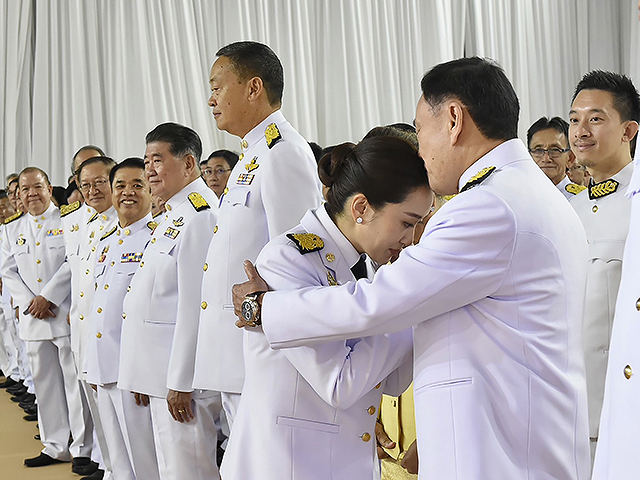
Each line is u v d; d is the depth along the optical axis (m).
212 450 2.69
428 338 1.30
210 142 7.54
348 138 8.15
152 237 2.85
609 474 0.99
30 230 4.58
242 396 1.53
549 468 1.25
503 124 1.31
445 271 1.22
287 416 1.44
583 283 1.33
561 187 3.06
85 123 7.11
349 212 1.44
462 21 8.72
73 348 3.82
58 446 4.12
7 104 6.99
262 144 2.31
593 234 2.26
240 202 2.26
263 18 7.79
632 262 1.00
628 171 2.25
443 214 1.26
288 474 1.42
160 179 2.79
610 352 1.03
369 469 1.46
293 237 1.46
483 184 1.27
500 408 1.24
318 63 8.16
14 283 4.55
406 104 8.48
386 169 1.38
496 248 1.22
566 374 1.28
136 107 7.21
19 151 7.10
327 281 1.43
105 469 3.62
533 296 1.24
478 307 1.26
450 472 1.23
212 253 2.33
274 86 2.35
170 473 2.68
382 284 1.25
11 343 6.28
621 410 0.98
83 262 3.67
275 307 1.34
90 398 3.56
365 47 8.27
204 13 7.54
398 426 2.07
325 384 1.37
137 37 7.24
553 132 3.10
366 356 1.36
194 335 2.57
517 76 8.95
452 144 1.32
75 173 4.48
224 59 2.34
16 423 5.03
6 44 7.01
